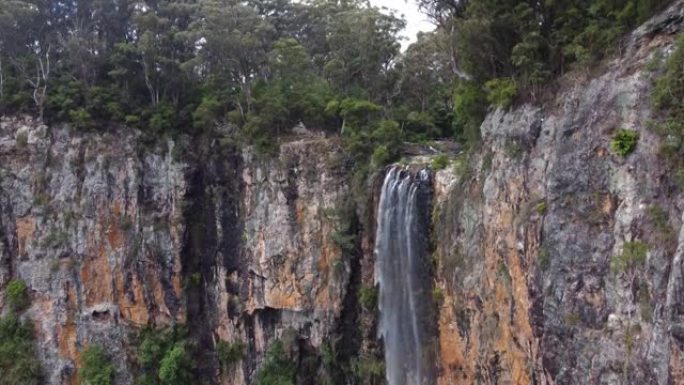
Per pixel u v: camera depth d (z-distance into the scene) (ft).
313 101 142.00
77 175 142.31
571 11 75.72
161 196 144.25
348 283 126.62
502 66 88.17
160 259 143.13
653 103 60.03
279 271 134.10
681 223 55.47
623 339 60.75
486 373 88.12
